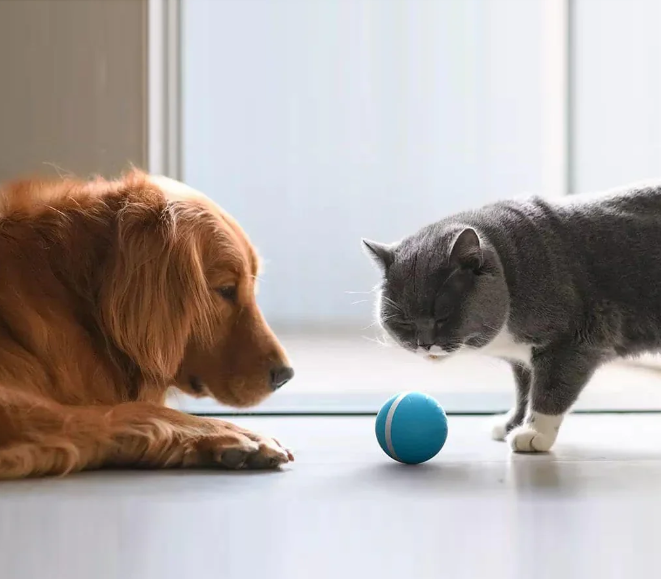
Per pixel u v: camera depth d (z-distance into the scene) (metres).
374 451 2.03
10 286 1.73
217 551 1.19
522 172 3.41
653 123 3.34
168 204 1.84
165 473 1.68
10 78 2.65
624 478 1.70
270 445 1.77
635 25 3.35
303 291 3.31
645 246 2.07
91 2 2.65
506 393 2.94
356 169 3.34
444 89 3.37
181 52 3.12
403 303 2.16
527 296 2.05
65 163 2.67
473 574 1.09
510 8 3.37
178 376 1.89
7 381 1.65
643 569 1.11
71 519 1.36
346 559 1.16
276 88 3.27
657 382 2.95
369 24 3.32
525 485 1.63
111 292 1.76
